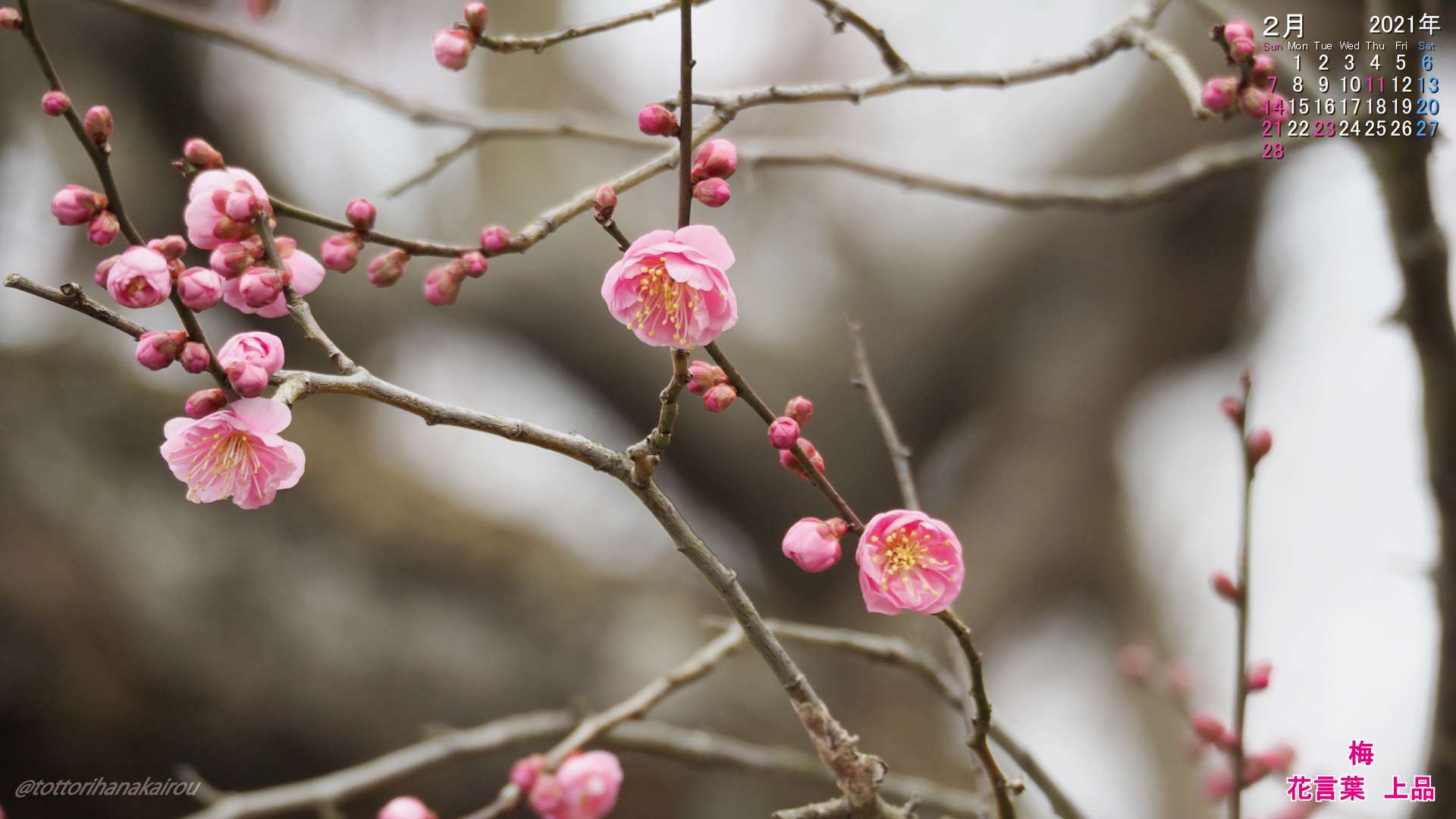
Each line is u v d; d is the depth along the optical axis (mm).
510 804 1441
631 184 1371
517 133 1530
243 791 2305
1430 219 1451
